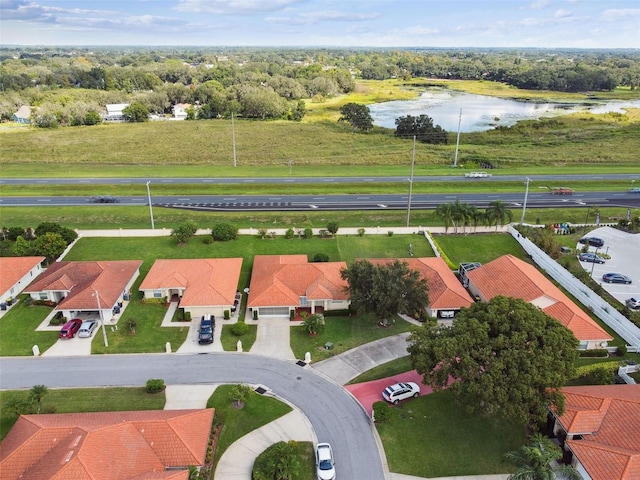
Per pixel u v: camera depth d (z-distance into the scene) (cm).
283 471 3108
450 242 7044
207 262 5891
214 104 17250
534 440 3019
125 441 3102
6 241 6769
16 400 3744
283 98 18462
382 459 3378
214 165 11406
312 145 13525
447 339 3488
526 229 7200
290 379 4200
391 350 4612
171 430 3234
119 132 14575
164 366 4366
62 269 5584
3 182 9675
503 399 3175
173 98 19150
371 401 3931
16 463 2991
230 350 4600
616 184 9950
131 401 3916
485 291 5344
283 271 5509
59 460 2864
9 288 5316
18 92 18862
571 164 11719
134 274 5775
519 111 19462
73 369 4312
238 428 3638
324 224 7700
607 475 2914
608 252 6706
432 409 3834
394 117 18462
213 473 3225
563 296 5153
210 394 4003
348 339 4784
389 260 5903
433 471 3291
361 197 9025
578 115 17188
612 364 4294
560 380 3284
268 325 5006
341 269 5344
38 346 4616
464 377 3347
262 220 7844
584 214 8219
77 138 13788
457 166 11512
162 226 7569
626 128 15400
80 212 8094
